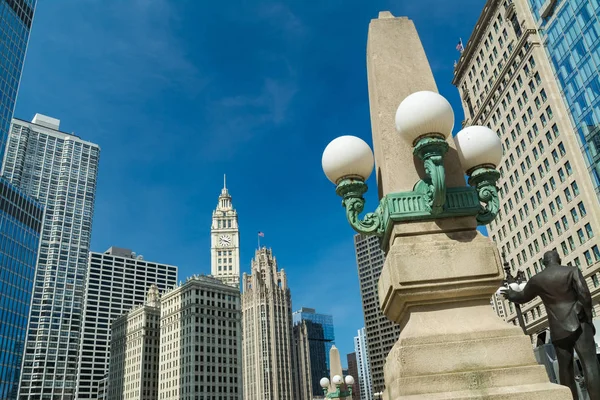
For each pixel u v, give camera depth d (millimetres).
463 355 5477
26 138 190875
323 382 30266
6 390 96438
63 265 180375
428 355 5500
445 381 5250
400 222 6395
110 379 164125
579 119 54000
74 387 166375
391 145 6941
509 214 67500
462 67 82875
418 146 5938
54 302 172875
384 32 7805
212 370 134000
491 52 73875
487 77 74938
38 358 162375
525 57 63312
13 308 103000
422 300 6031
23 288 107750
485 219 6457
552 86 58562
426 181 6445
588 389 5375
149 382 147875
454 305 6043
